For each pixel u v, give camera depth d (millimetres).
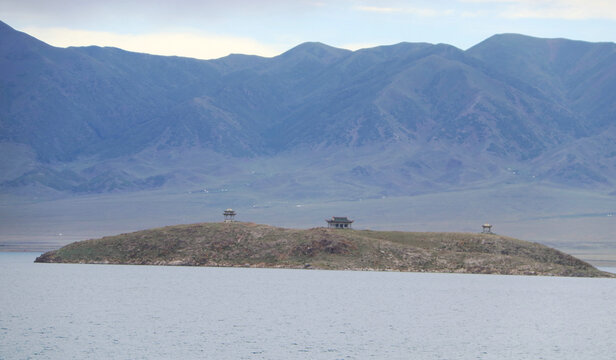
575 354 122500
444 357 118938
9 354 114625
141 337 130250
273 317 158500
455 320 160000
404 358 117750
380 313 168375
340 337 135000
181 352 118375
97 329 137500
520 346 129125
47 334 131250
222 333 136250
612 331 147000
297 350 122062
